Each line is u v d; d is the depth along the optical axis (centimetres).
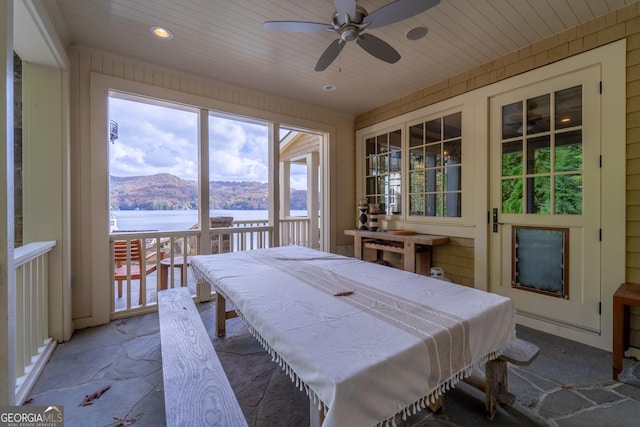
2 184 117
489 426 143
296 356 85
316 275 173
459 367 101
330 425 68
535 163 261
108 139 272
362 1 200
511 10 212
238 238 367
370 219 399
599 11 214
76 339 238
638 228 208
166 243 482
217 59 283
